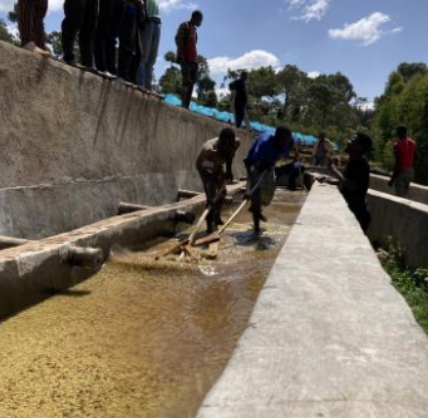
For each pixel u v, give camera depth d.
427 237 5.45
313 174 15.57
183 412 2.54
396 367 1.84
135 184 8.66
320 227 5.02
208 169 7.24
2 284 3.78
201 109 23.11
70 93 6.53
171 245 6.75
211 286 4.81
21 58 5.53
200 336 3.55
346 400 1.59
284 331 2.19
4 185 5.34
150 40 9.53
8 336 3.47
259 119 55.25
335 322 2.31
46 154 6.06
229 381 1.72
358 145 7.16
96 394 2.71
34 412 2.53
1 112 5.28
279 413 1.51
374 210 8.05
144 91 8.81
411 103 23.67
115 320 3.84
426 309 3.99
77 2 6.59
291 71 69.19
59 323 3.75
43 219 5.94
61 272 4.55
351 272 3.21
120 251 5.84
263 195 7.34
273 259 5.96
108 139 7.66
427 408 1.54
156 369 3.02
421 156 20.36
